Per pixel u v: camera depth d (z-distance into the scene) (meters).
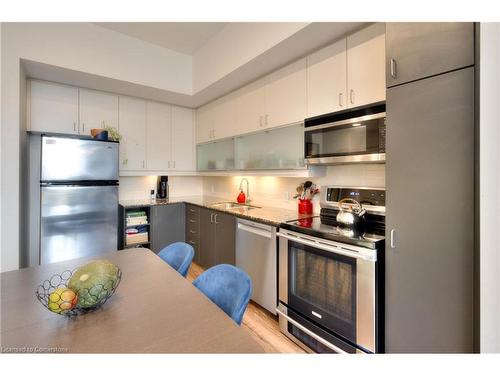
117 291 1.11
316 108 2.12
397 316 1.40
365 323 1.51
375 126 1.66
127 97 3.45
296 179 2.83
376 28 1.71
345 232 1.72
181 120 3.95
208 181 4.43
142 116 3.58
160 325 0.85
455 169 1.17
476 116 1.08
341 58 1.92
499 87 1.02
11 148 2.30
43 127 2.87
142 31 2.85
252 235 2.43
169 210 3.61
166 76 3.21
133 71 2.96
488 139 1.05
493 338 1.06
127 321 0.88
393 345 1.42
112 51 2.83
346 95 1.89
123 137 3.43
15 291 1.10
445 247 1.21
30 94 2.79
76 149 2.75
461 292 1.16
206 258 3.19
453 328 1.19
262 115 2.69
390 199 1.40
